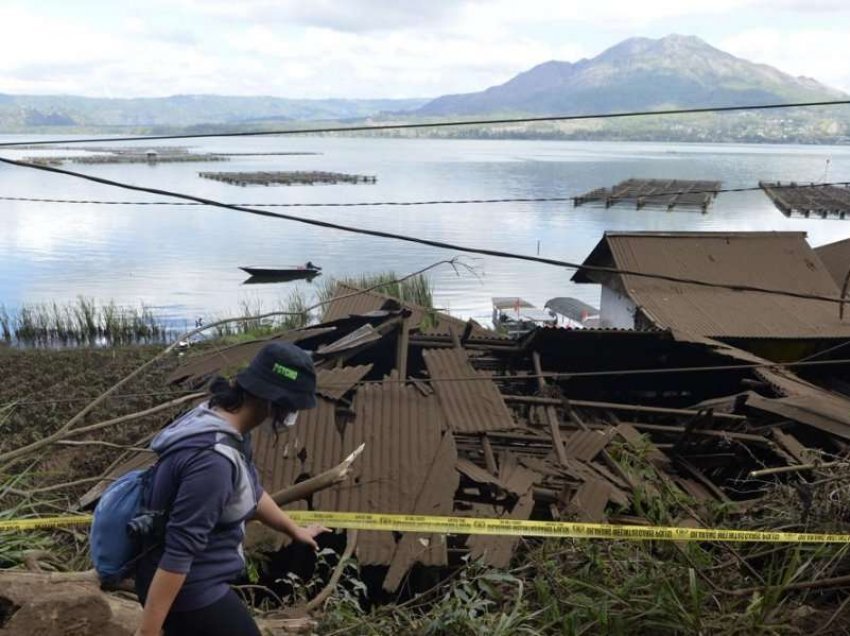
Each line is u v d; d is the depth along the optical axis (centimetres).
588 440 848
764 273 1531
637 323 1447
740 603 506
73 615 385
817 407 827
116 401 1434
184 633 289
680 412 923
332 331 1038
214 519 270
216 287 2980
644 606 484
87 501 668
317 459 734
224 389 283
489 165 11050
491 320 2455
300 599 590
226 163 11506
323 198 6131
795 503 607
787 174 9312
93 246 3909
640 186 6850
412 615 518
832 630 464
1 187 6956
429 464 729
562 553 566
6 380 1745
